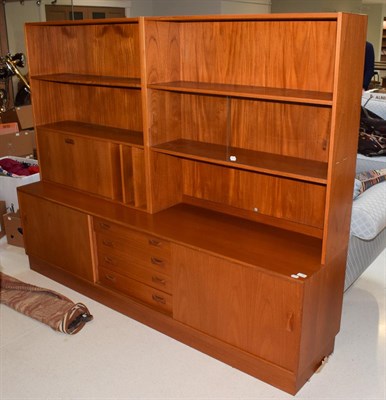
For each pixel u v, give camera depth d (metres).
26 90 5.30
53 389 2.21
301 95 2.03
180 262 2.37
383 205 2.66
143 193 2.74
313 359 2.22
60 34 3.08
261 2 8.17
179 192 2.83
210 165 2.68
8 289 2.96
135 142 2.65
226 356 2.35
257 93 2.09
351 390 2.18
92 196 2.98
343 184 2.06
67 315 2.61
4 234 3.85
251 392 2.18
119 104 2.96
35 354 2.45
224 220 2.60
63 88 3.20
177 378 2.27
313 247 2.26
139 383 2.24
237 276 2.16
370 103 4.51
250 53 2.34
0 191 3.88
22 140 4.55
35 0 5.24
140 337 2.58
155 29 2.40
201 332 2.40
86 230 2.81
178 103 2.66
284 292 2.02
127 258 2.67
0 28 5.36
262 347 2.18
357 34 1.86
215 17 2.13
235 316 2.23
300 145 2.34
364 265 2.97
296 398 2.13
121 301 2.77
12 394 2.18
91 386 2.23
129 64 2.80
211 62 2.48
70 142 2.97
